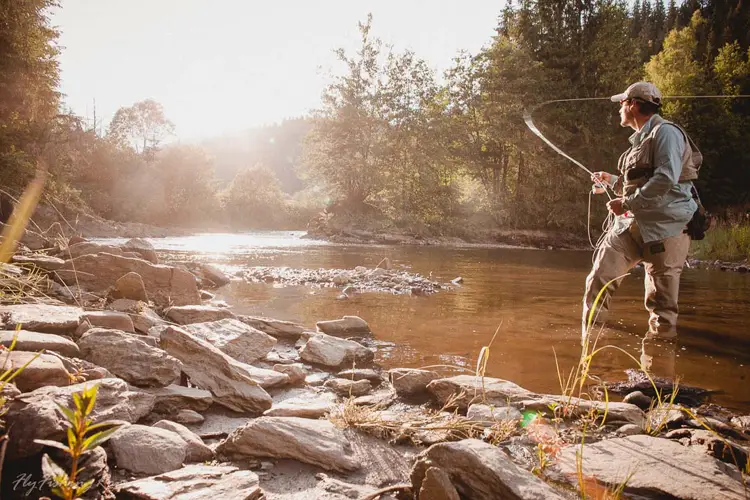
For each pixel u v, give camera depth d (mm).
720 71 37719
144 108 53375
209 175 44219
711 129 32438
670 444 1896
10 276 3182
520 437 1999
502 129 26219
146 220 37000
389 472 1739
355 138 27219
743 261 11758
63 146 17016
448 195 26766
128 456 1607
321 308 4930
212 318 3680
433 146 26734
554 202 26781
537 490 1429
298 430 1864
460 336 3840
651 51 60094
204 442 1947
